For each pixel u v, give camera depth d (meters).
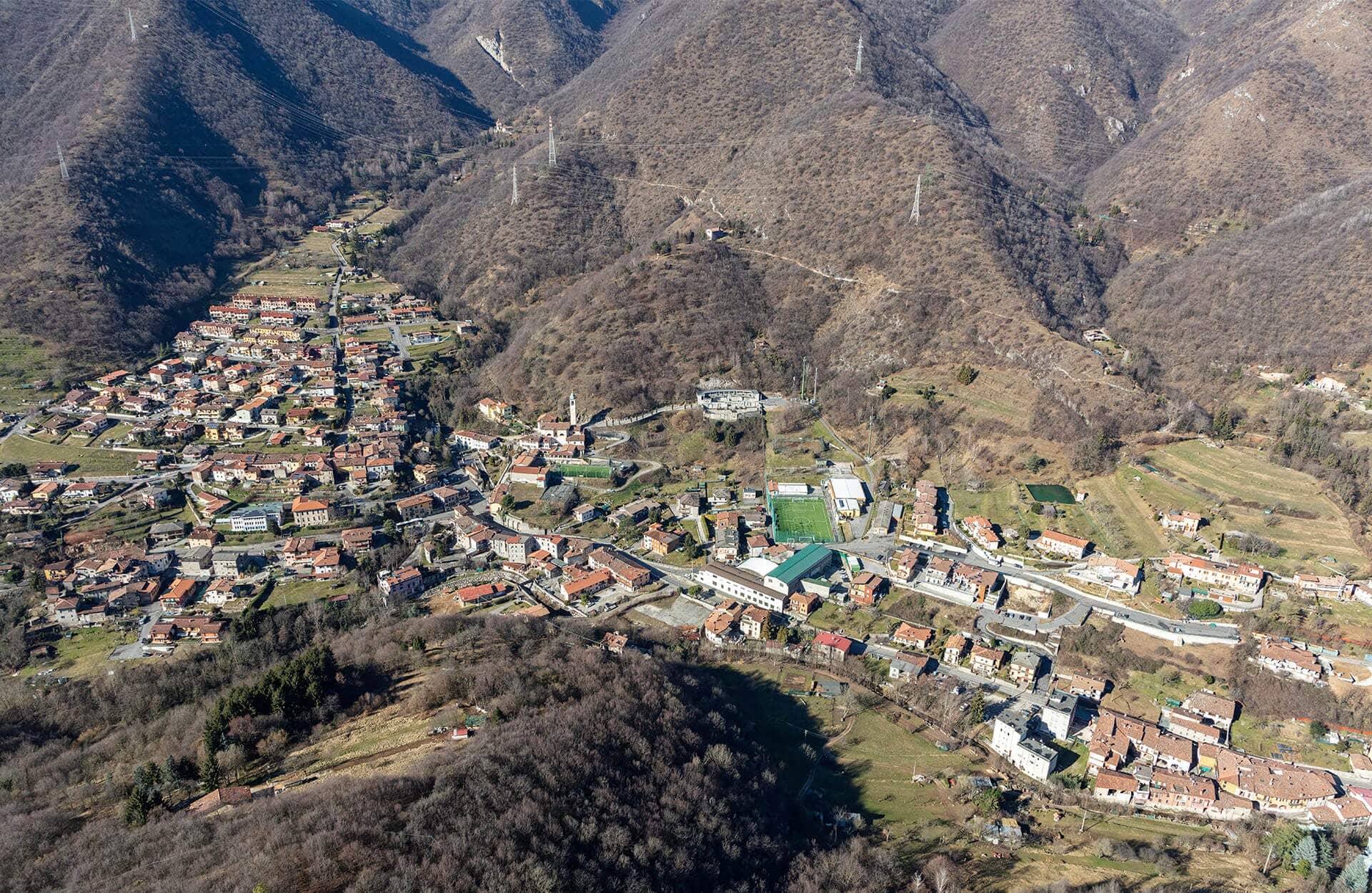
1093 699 169.38
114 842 115.31
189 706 157.62
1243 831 139.38
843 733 163.88
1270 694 163.50
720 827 125.62
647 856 116.19
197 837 113.44
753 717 166.50
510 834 111.88
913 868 131.88
